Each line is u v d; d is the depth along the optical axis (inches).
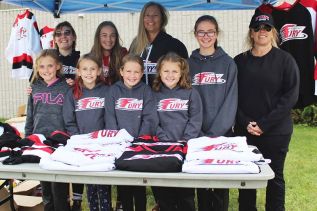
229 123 130.0
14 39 240.1
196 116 129.6
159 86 133.7
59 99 137.8
